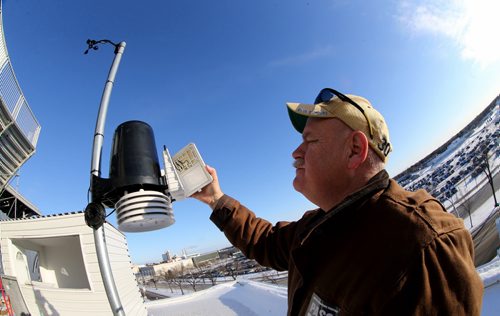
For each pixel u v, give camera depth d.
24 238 7.62
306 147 1.28
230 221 1.95
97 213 1.55
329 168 1.17
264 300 8.98
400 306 0.80
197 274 85.56
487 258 20.27
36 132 10.54
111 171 1.48
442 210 0.95
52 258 9.05
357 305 0.88
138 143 1.49
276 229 1.90
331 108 1.17
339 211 1.03
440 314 0.77
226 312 8.78
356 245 0.94
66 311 7.41
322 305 1.00
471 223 32.94
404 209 0.90
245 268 70.38
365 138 1.08
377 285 0.84
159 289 74.56
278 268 1.84
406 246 0.83
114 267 8.28
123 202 1.39
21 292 7.13
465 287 0.79
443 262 0.80
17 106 9.16
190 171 1.58
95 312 7.34
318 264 1.08
